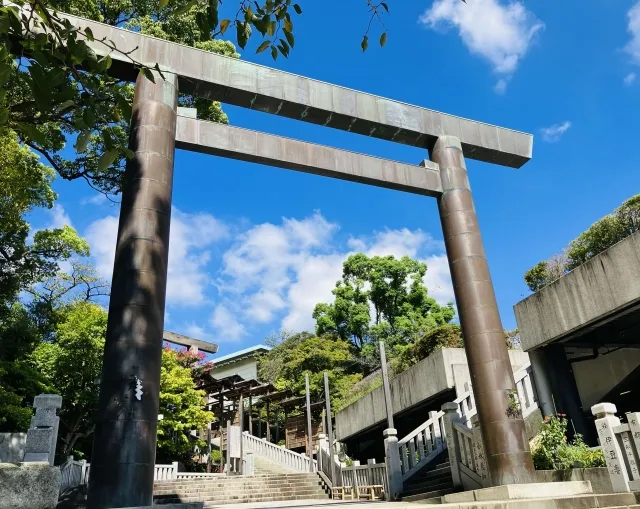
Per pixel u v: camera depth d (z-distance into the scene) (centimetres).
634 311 1097
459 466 998
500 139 1167
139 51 897
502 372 909
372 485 1359
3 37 383
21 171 1236
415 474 1233
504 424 866
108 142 408
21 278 1742
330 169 1010
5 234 1645
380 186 1059
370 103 1071
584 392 1268
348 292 3678
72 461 1570
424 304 3575
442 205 1060
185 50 938
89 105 398
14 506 310
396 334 3422
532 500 633
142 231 768
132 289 732
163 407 2380
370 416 1831
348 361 3309
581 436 1015
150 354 713
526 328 1245
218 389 2977
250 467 2283
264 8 442
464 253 999
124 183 812
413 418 1798
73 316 2052
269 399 3091
